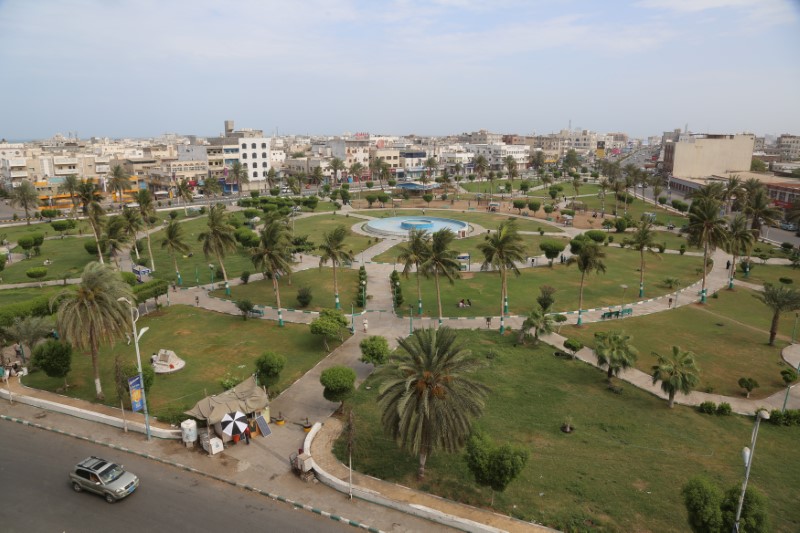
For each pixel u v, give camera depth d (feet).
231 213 461.78
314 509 106.01
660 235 418.92
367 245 382.42
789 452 131.54
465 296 260.01
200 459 123.95
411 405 111.24
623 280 290.35
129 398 154.51
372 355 165.99
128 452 126.82
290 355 187.93
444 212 536.42
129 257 348.38
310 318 227.81
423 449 114.52
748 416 150.61
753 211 355.15
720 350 196.85
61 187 521.65
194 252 361.10
